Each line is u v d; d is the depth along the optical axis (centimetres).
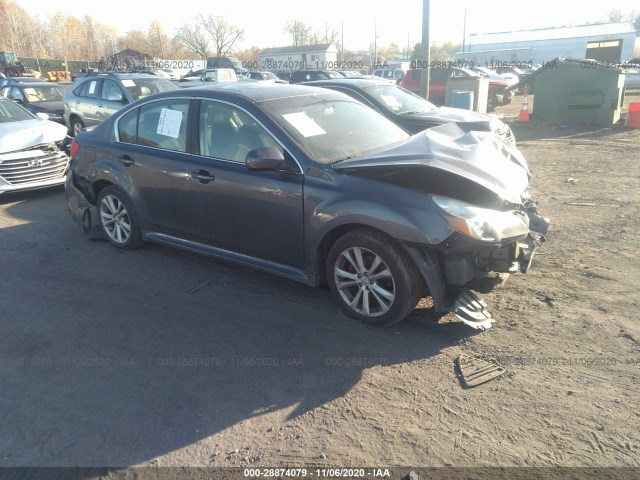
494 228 353
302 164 403
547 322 389
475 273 375
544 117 1434
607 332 372
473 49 4447
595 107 1378
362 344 372
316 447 279
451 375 333
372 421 296
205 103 467
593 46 3906
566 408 299
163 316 421
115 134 539
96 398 324
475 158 391
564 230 585
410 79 2070
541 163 967
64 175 799
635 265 482
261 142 428
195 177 459
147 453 280
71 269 516
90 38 8325
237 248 455
